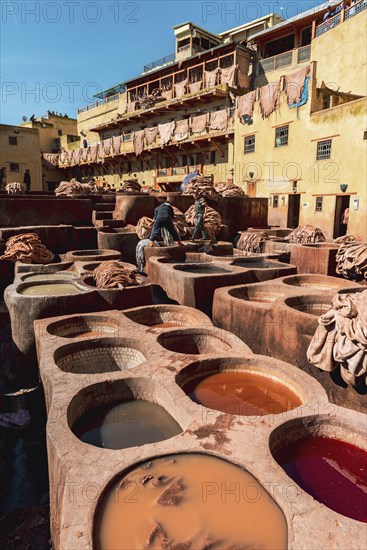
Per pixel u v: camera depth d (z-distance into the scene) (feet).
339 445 10.61
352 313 12.68
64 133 153.38
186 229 42.50
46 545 11.19
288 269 28.32
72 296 19.95
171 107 99.50
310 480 9.44
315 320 15.83
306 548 6.78
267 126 68.18
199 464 8.98
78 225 44.86
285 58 85.25
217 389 13.55
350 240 39.58
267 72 88.94
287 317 17.07
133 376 12.98
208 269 29.63
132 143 105.81
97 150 118.11
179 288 25.12
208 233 42.14
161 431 11.53
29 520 12.07
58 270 29.50
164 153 104.22
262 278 27.37
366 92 65.00
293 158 63.93
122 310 20.11
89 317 18.89
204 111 95.30
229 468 8.87
